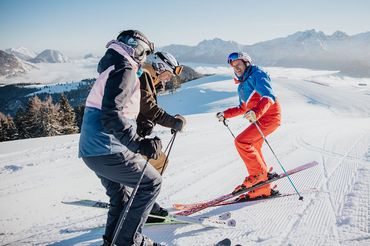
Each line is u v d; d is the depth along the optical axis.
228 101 58.28
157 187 2.56
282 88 65.88
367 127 11.09
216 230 3.25
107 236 2.59
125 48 2.32
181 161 6.50
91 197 4.56
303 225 3.20
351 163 5.57
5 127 39.22
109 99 2.14
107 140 2.31
